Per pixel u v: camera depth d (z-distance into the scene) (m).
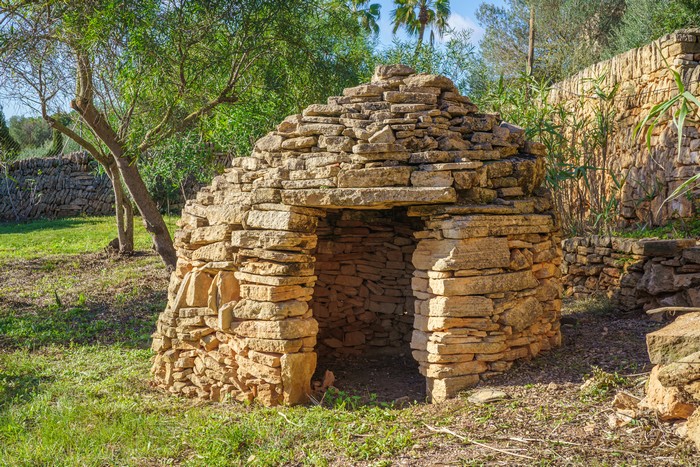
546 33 24.98
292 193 5.84
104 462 5.01
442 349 5.63
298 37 12.77
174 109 12.75
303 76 13.34
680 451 3.90
